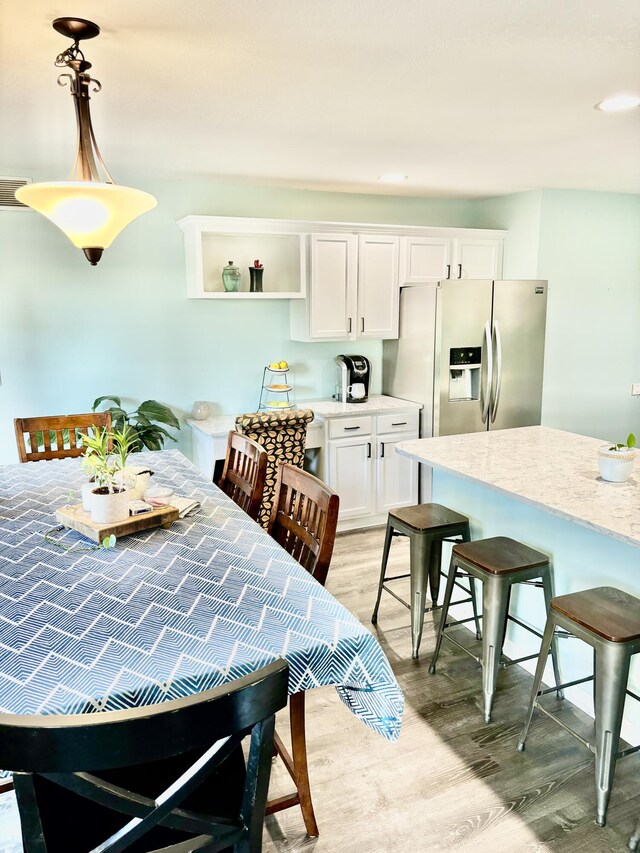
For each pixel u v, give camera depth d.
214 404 4.41
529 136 2.99
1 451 3.87
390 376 4.84
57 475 2.69
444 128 2.83
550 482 2.34
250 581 1.62
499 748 2.18
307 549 1.93
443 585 3.20
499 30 1.79
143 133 2.88
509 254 4.88
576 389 5.03
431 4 1.62
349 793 1.99
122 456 2.09
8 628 1.38
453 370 4.24
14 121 2.65
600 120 2.72
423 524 2.67
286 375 4.59
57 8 1.62
